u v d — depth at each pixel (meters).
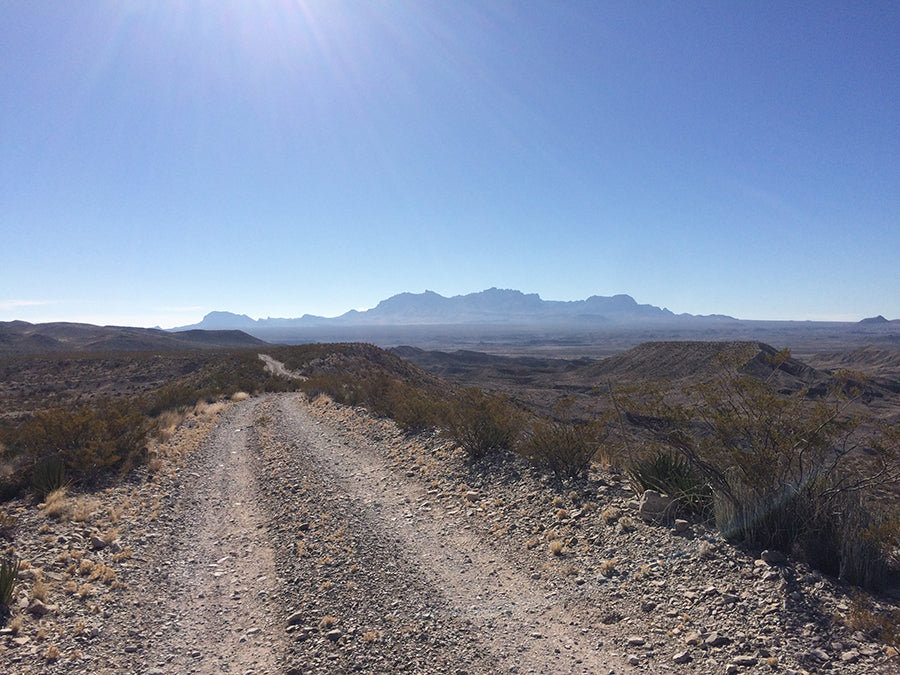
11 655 5.27
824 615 4.96
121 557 8.12
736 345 82.50
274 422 21.59
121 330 180.75
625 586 6.19
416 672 5.07
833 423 6.23
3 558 7.34
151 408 24.95
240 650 5.74
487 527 8.61
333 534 8.80
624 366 95.69
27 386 55.47
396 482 11.68
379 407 20.39
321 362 54.00
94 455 11.79
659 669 4.78
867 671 4.25
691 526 7.09
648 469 8.39
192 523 10.12
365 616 6.19
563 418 11.04
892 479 6.08
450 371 145.12
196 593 7.18
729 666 4.59
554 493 9.29
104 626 6.13
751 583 5.63
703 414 7.31
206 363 66.94
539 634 5.57
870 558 5.51
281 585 7.25
